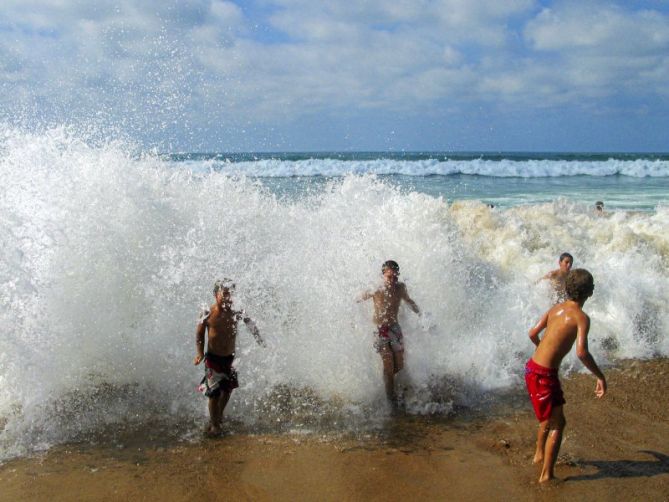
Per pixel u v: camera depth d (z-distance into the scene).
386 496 3.87
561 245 9.91
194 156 32.81
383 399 5.50
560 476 4.13
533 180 33.97
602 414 5.23
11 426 4.85
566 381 6.04
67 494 3.88
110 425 4.93
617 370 6.34
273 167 36.59
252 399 5.42
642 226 11.12
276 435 4.78
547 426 4.23
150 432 4.81
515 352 6.64
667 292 8.02
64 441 4.65
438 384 5.84
